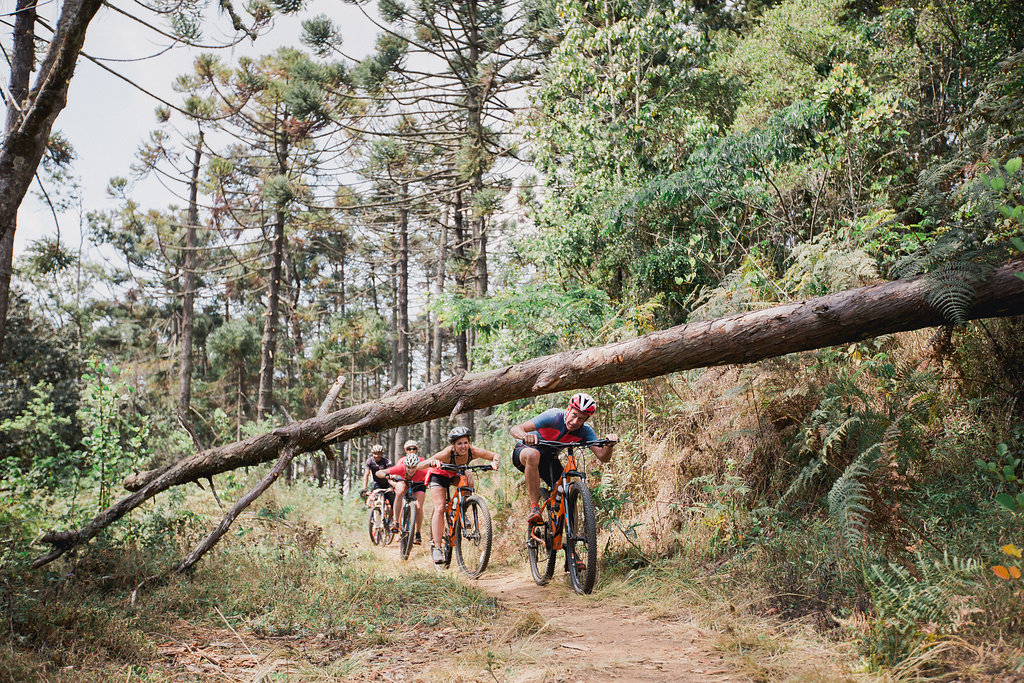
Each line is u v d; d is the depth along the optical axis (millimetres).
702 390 6551
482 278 17609
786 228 10867
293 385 36438
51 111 4605
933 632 3336
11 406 12367
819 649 3721
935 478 5184
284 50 20781
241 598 4996
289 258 33812
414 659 3977
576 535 5887
